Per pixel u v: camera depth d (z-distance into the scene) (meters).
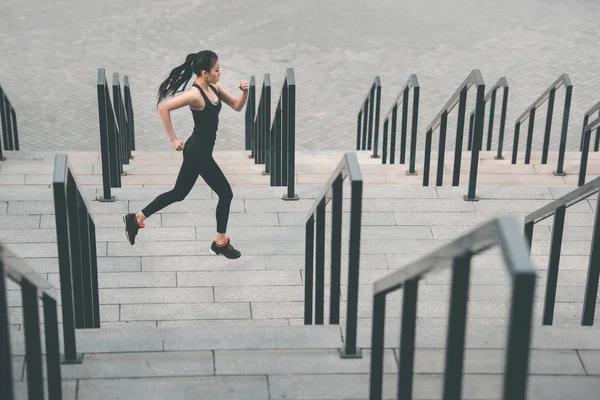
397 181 8.76
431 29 16.94
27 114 13.32
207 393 3.90
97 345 4.18
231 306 5.89
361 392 3.92
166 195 6.29
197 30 16.59
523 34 16.78
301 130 13.08
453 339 2.67
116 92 8.71
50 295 3.53
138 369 4.03
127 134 9.76
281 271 6.32
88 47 15.73
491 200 7.41
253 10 17.70
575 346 4.14
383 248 6.62
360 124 12.05
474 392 3.78
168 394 3.89
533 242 6.70
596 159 9.54
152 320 5.71
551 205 5.13
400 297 5.90
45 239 6.57
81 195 4.58
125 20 17.03
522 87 14.55
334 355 4.15
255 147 9.42
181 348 4.18
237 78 14.61
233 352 4.16
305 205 7.34
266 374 4.02
